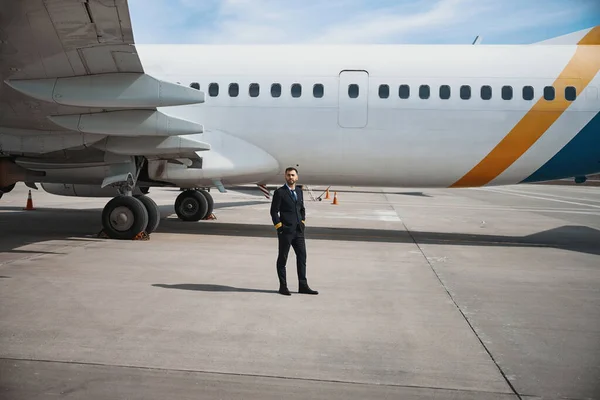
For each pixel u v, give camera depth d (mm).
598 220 17906
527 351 4695
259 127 10945
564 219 18141
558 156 10586
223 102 11031
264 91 10938
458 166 10773
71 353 4391
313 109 10781
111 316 5449
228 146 11070
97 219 14547
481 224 15930
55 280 6957
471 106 10500
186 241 10633
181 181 11477
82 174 11086
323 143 10859
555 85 10422
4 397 3543
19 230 11992
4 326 5055
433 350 4672
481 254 10062
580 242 12156
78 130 9625
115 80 8859
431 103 10555
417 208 21922
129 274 7422
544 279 7844
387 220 16484
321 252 9844
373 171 11062
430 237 12539
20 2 7512
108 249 9422
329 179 11477
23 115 9688
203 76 11195
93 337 4797
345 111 10711
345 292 6730
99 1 7328
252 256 9070
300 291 6598
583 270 8594
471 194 36562
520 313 5949
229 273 7664
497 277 7914
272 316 5590
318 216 17438
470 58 10750
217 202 22234
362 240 11688
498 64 10625
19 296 6145
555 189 48594
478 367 4297
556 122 10422
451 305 6223
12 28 8039
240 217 16000
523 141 10523
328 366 4254
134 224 10539
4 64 8789
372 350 4641
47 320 5266
